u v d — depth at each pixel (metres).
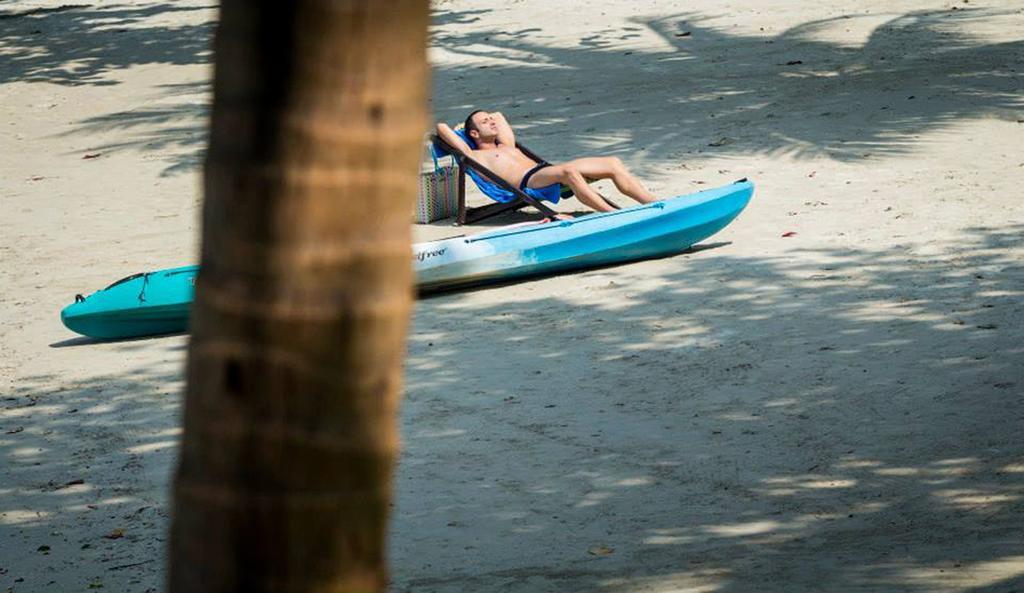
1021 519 12.73
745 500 14.27
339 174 3.72
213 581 3.92
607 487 15.02
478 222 29.48
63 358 22.09
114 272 27.19
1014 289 21.17
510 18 58.72
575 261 24.81
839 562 11.84
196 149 39.22
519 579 12.38
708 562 12.38
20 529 15.10
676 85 42.62
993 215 25.81
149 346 22.62
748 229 26.55
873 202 27.62
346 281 3.77
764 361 18.95
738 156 32.81
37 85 51.38
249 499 3.85
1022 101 36.31
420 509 14.80
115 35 61.78
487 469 15.88
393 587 12.51
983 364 17.95
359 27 3.66
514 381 19.08
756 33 50.91
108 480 16.52
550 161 34.16
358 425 3.87
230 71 3.73
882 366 18.27
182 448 3.98
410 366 20.17
